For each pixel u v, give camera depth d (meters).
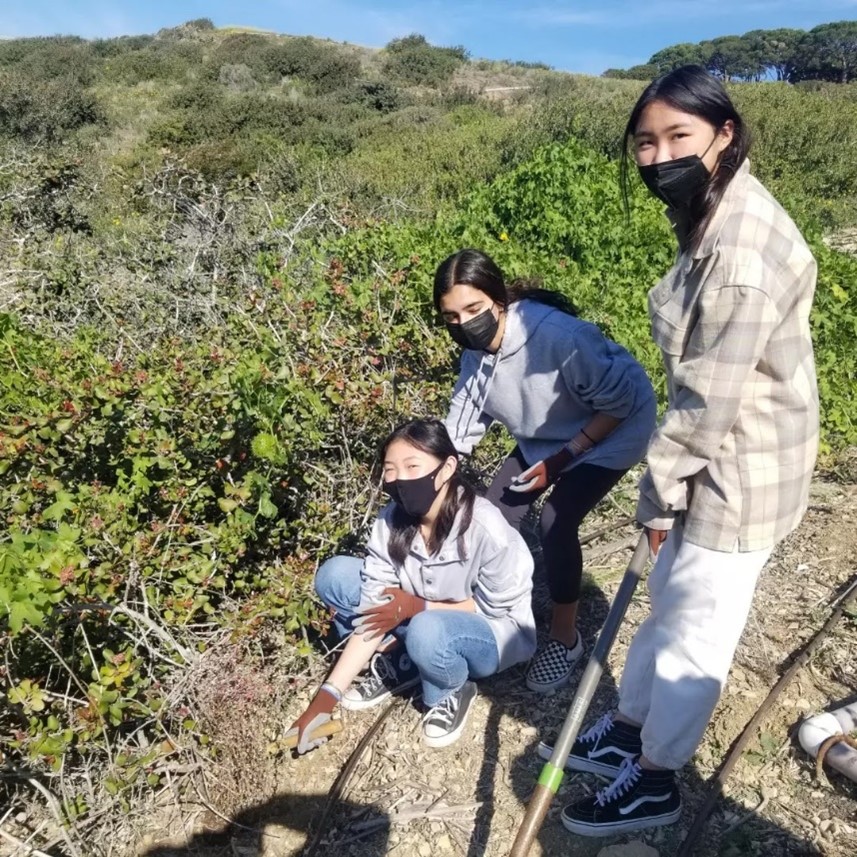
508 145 15.59
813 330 5.34
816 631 3.36
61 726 2.70
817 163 13.60
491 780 2.79
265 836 2.66
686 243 2.05
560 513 2.90
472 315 2.78
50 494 3.28
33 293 6.16
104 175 11.55
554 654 3.09
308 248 5.29
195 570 3.11
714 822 2.56
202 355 4.04
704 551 2.21
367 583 2.98
